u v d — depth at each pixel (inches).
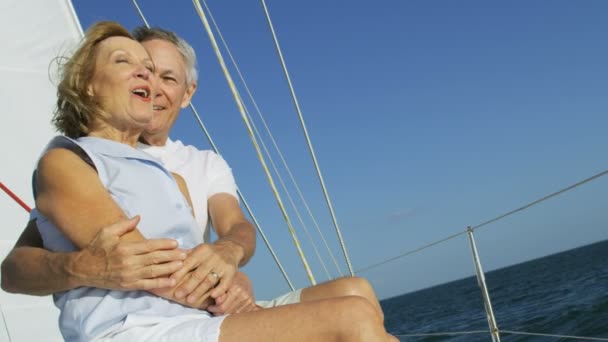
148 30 114.1
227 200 111.6
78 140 78.0
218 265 76.0
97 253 67.9
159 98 108.8
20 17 165.0
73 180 71.1
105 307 69.6
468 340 802.8
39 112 162.2
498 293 1609.3
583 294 1011.3
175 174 102.6
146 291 71.7
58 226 71.1
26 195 154.0
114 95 79.1
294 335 65.3
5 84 159.0
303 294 98.0
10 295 144.5
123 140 82.3
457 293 2315.5
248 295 80.5
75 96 79.3
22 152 156.6
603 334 644.1
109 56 79.8
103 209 71.1
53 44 168.1
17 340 143.3
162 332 68.0
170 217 77.8
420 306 2183.8
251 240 99.5
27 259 73.2
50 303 150.0
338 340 65.1
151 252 69.4
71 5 171.9
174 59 110.4
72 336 72.1
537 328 763.4
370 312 65.6
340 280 94.9
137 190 76.4
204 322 68.0
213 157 116.7
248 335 65.9
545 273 1998.0
